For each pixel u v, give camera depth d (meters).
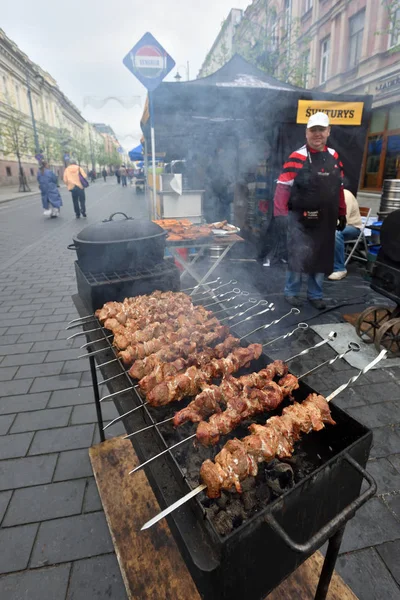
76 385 3.17
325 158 3.95
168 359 1.86
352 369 3.27
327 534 1.01
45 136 33.25
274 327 4.05
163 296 2.64
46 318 4.57
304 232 4.23
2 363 3.54
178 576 1.59
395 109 10.41
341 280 5.75
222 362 1.79
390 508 2.02
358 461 1.31
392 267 3.23
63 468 2.32
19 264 7.04
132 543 1.73
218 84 5.37
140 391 1.71
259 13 13.05
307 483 1.11
